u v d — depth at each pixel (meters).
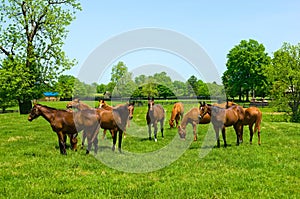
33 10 39.88
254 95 70.88
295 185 9.09
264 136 18.84
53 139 17.72
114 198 8.13
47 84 41.34
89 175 10.23
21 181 9.48
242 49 63.78
